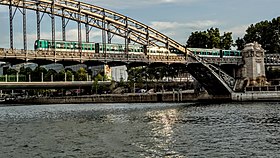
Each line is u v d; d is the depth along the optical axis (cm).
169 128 5641
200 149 3816
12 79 19350
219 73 12512
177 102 14388
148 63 10325
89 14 9806
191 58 11481
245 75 12875
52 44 9162
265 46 16550
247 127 5503
